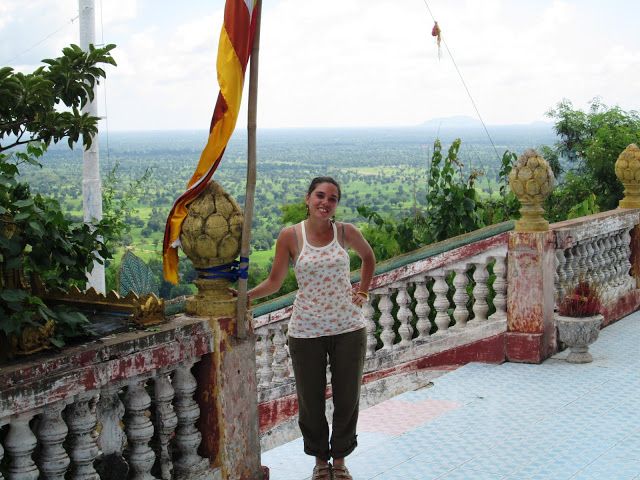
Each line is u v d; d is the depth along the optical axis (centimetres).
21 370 346
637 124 2322
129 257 538
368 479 487
